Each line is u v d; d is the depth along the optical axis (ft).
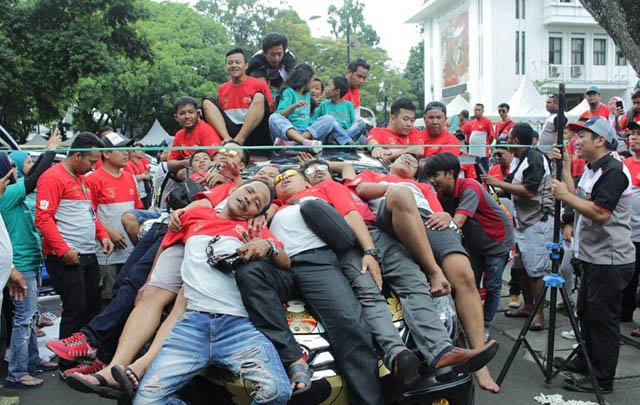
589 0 23.79
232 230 10.73
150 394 9.30
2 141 20.34
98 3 65.10
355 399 9.91
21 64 63.93
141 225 14.99
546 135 26.45
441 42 132.67
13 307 17.22
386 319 10.30
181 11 117.19
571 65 113.09
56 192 15.57
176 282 11.26
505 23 111.65
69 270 15.80
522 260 19.30
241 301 10.09
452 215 16.80
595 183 14.20
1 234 13.39
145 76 91.20
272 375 9.19
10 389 15.51
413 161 14.38
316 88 21.17
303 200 12.02
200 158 16.37
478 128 41.47
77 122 96.89
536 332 19.07
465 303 12.00
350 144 18.39
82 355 12.09
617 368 16.16
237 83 19.54
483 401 14.26
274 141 18.43
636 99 24.67
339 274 10.75
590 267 14.46
